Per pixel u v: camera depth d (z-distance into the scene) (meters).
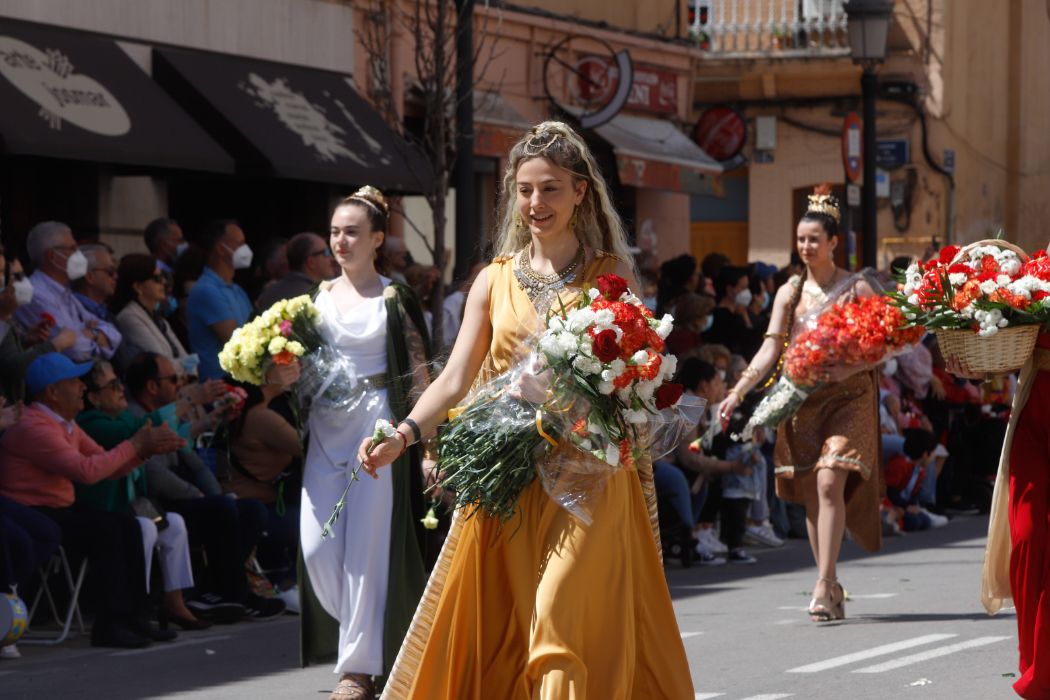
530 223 7.61
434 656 7.50
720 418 13.46
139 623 13.13
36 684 11.47
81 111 18.55
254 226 23.66
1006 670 11.05
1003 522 9.79
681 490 17.36
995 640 12.29
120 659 12.51
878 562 17.72
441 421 7.68
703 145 32.22
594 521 7.23
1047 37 49.84
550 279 7.63
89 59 19.38
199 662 12.33
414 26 21.98
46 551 12.84
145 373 14.45
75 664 12.29
